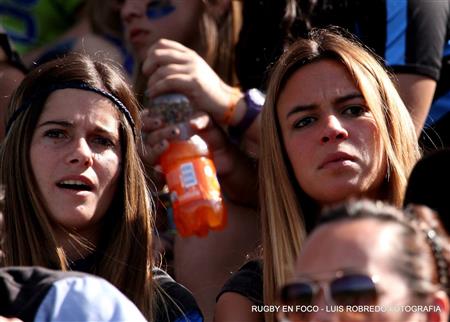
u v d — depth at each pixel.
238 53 13.08
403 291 6.54
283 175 10.62
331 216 6.86
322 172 10.29
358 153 10.31
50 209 10.40
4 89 13.24
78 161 10.35
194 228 11.16
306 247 6.80
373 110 10.46
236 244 12.31
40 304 7.45
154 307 10.43
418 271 6.62
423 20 12.33
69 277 7.67
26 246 10.38
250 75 12.97
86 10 16.92
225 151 12.33
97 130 10.54
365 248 6.59
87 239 10.59
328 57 10.74
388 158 10.47
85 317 7.48
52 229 10.41
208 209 11.20
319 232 6.80
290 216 10.45
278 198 10.58
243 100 12.48
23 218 10.45
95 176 10.44
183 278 12.44
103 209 10.53
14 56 13.59
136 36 14.12
